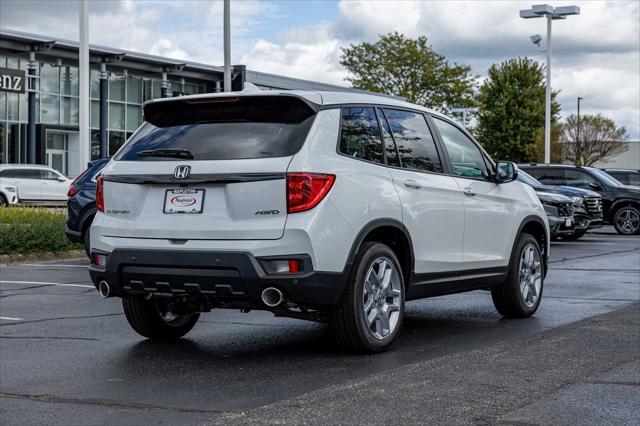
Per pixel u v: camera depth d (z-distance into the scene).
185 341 7.68
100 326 8.51
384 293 7.03
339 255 6.50
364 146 7.01
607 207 25.83
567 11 37.91
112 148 50.12
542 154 71.06
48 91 47.50
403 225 7.17
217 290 6.43
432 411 5.08
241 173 6.39
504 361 6.45
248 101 6.73
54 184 37.28
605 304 9.96
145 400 5.59
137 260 6.64
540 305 9.89
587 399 5.34
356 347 6.90
